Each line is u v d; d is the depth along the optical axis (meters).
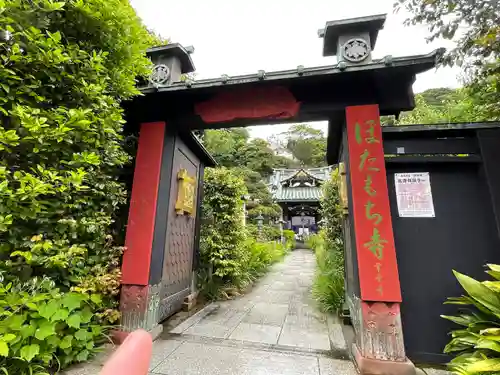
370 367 1.96
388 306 2.08
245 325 3.09
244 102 2.78
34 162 1.84
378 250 2.16
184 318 3.32
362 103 2.50
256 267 6.33
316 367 2.10
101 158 2.33
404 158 2.45
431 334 2.18
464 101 4.01
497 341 1.46
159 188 2.80
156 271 2.70
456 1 1.83
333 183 4.64
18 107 1.51
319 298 3.88
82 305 2.13
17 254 1.67
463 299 1.92
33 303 1.66
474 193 2.36
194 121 2.96
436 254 2.30
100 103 2.06
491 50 1.96
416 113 5.58
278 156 27.72
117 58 2.30
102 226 2.38
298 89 2.65
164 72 2.99
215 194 4.95
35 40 1.65
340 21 2.45
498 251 2.19
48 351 1.72
